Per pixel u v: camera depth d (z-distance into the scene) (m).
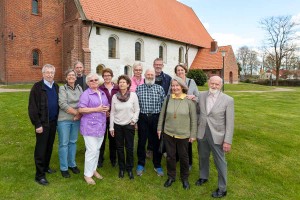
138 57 27.39
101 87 6.04
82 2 22.38
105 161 6.54
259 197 5.13
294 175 6.04
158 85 5.88
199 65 36.03
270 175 6.00
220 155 5.07
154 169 6.14
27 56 21.83
